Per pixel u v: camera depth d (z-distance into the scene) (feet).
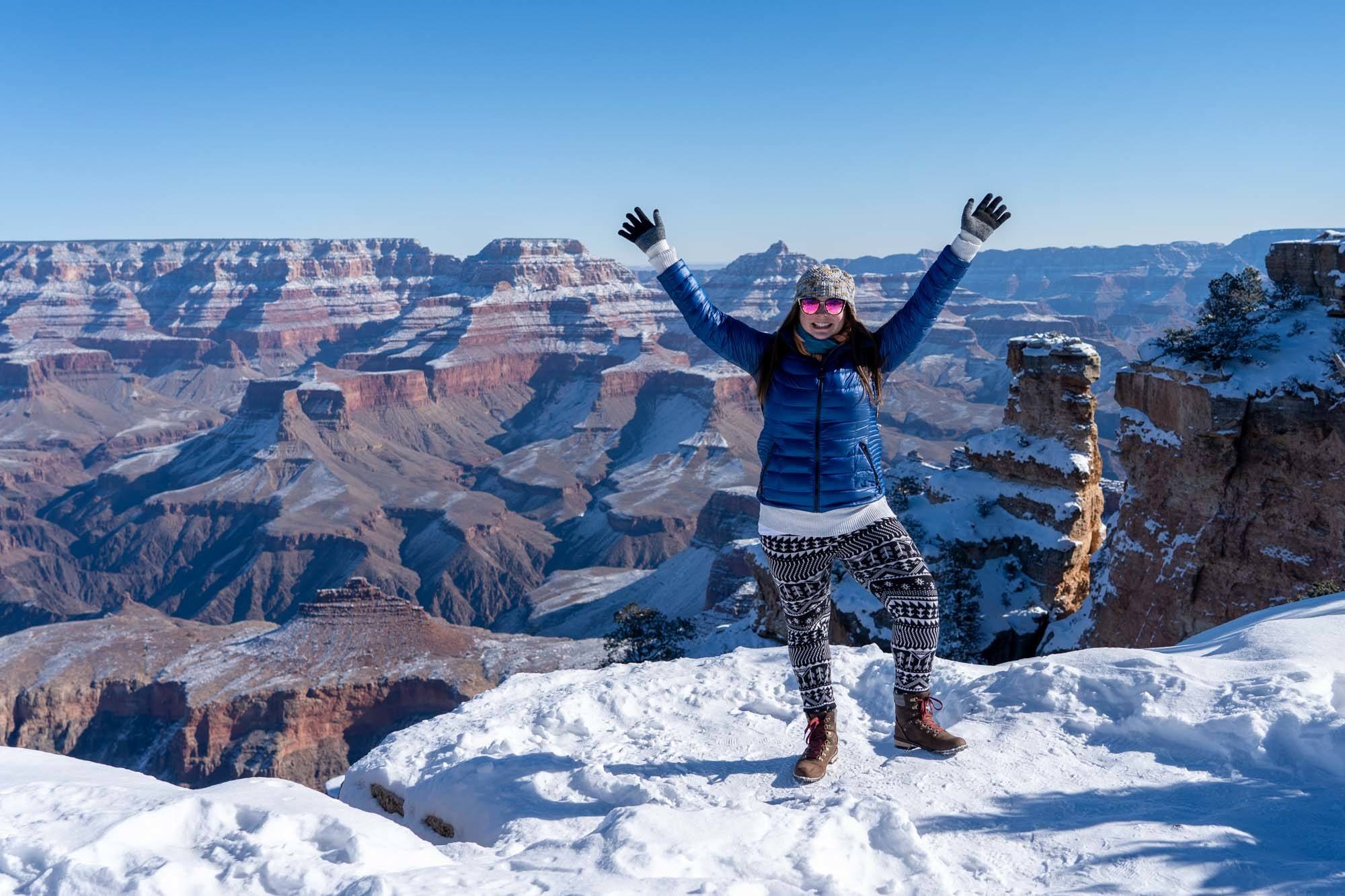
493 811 14.20
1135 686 15.29
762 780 14.53
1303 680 14.48
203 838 10.85
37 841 10.21
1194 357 94.84
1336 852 10.31
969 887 10.46
